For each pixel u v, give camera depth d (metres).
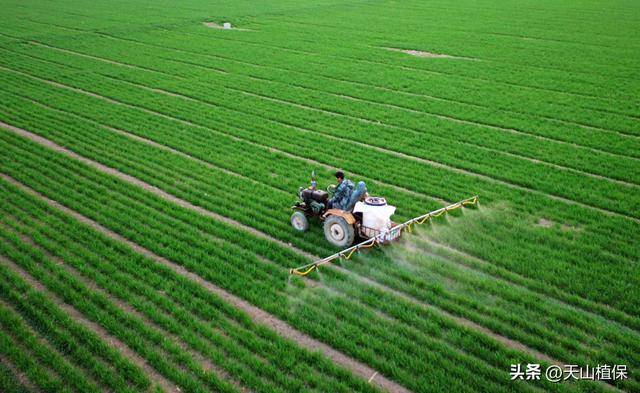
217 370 10.14
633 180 18.95
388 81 33.16
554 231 15.36
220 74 34.94
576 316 11.51
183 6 63.00
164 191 18.25
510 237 14.99
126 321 11.34
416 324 11.36
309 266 13.28
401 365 10.24
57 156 21.03
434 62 37.91
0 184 18.47
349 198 14.07
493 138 23.56
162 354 10.53
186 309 11.86
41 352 10.41
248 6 63.31
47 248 14.26
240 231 15.22
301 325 11.25
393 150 22.30
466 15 56.12
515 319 11.45
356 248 14.02
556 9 58.19
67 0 66.81
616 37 44.22
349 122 25.81
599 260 13.83
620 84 31.78
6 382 9.70
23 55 39.19
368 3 65.25
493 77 33.94
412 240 14.79
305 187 18.28
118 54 40.03
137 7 62.00
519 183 18.88
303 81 33.25
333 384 9.71
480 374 9.99
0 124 25.20
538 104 28.50
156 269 13.36
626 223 15.73
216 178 19.08
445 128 24.89
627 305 11.87
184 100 29.41
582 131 24.34
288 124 25.72
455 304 11.98
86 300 12.09
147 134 23.73
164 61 38.19
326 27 50.91
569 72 34.72
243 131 24.34
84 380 9.75
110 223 15.62
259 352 10.54
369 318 11.59
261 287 12.59
